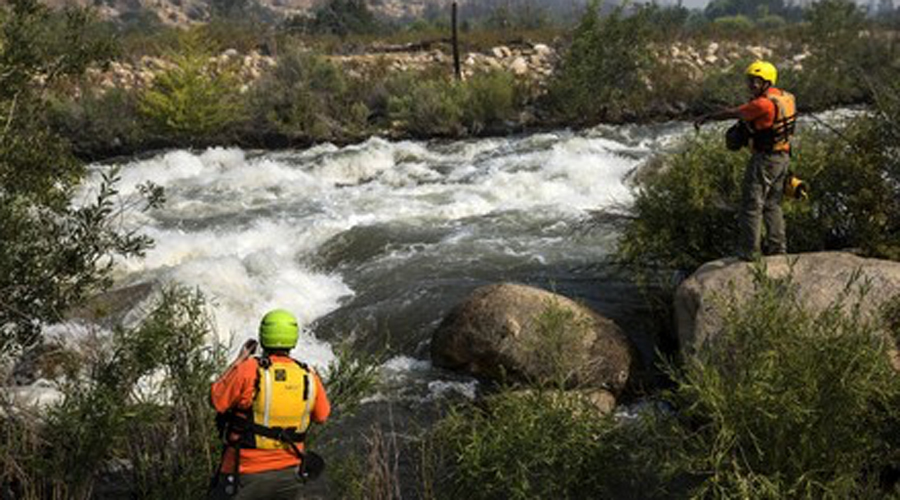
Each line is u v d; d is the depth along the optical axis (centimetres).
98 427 545
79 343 633
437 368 835
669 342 833
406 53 2480
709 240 863
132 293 964
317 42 2573
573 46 2064
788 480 523
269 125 1959
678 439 571
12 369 677
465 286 1005
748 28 2847
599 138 1852
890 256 745
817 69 2058
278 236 1284
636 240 888
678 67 2245
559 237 1209
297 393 472
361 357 672
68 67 651
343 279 1103
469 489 587
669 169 914
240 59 2328
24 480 538
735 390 543
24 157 603
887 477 554
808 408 521
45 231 578
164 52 2191
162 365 616
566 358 753
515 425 589
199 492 564
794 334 554
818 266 698
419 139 1961
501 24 3262
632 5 2045
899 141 786
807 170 818
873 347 555
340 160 1728
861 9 2230
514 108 2061
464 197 1455
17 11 620
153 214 1423
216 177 1636
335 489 630
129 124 1903
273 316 487
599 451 586
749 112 714
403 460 671
